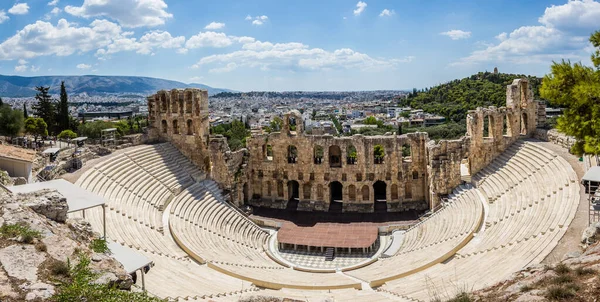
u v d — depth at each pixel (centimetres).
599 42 2623
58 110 11675
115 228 4009
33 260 1933
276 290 3650
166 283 3167
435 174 6119
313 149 6956
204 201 5997
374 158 6931
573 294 1689
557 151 5191
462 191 5956
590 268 1902
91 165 5284
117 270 2070
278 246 5631
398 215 6475
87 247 2406
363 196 7038
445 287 3192
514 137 6256
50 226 2388
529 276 2055
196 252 4278
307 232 5844
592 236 2944
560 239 3272
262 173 7212
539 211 4103
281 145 7056
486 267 3372
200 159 6925
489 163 6250
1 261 1875
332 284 3853
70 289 1719
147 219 4731
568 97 2616
